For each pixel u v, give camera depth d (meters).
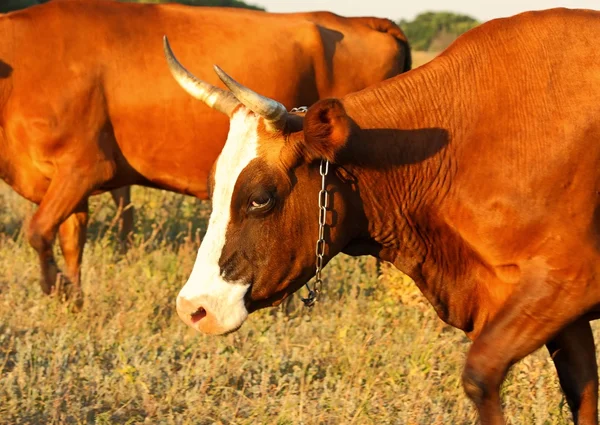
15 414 8.81
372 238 8.20
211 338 10.84
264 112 7.45
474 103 7.77
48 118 12.12
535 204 7.38
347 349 10.43
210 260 7.60
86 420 8.84
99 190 12.91
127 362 10.12
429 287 8.30
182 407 9.22
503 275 7.64
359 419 8.80
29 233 12.17
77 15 12.40
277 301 7.89
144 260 13.58
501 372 7.42
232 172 7.62
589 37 7.70
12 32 12.21
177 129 12.44
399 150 7.87
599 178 7.38
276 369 10.04
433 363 10.16
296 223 7.68
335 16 13.86
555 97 7.51
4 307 11.69
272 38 12.83
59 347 10.03
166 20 12.65
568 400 8.44
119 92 12.36
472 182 7.66
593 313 7.96
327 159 7.49
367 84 13.71
